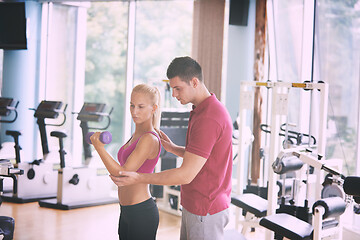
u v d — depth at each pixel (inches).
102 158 79.6
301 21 204.4
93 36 281.4
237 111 228.4
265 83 149.3
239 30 224.1
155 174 78.6
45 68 270.1
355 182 103.1
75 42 273.1
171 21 303.3
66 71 274.8
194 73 83.2
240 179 163.0
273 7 213.9
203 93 85.0
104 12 281.7
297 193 150.6
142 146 84.8
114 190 259.3
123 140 255.6
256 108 215.0
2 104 231.6
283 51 214.7
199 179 83.8
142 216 90.2
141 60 302.8
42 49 267.9
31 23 262.7
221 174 84.0
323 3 189.8
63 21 272.4
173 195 215.8
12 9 251.0
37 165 225.6
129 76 253.3
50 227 179.3
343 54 181.2
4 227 122.5
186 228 86.7
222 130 81.9
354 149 175.8
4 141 265.1
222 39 226.5
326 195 130.7
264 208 148.3
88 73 282.5
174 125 210.1
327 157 186.7
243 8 221.9
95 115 219.0
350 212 165.9
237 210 162.2
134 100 89.8
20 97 261.3
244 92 159.8
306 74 197.3
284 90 206.2
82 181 217.8
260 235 179.8
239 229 187.0
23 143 262.5
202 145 79.7
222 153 83.1
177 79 83.4
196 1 229.3
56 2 262.8
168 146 96.1
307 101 198.5
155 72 305.4
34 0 263.6
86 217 196.5
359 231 160.6
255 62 215.8
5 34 254.7
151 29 302.2
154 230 92.2
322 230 116.9
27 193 223.1
